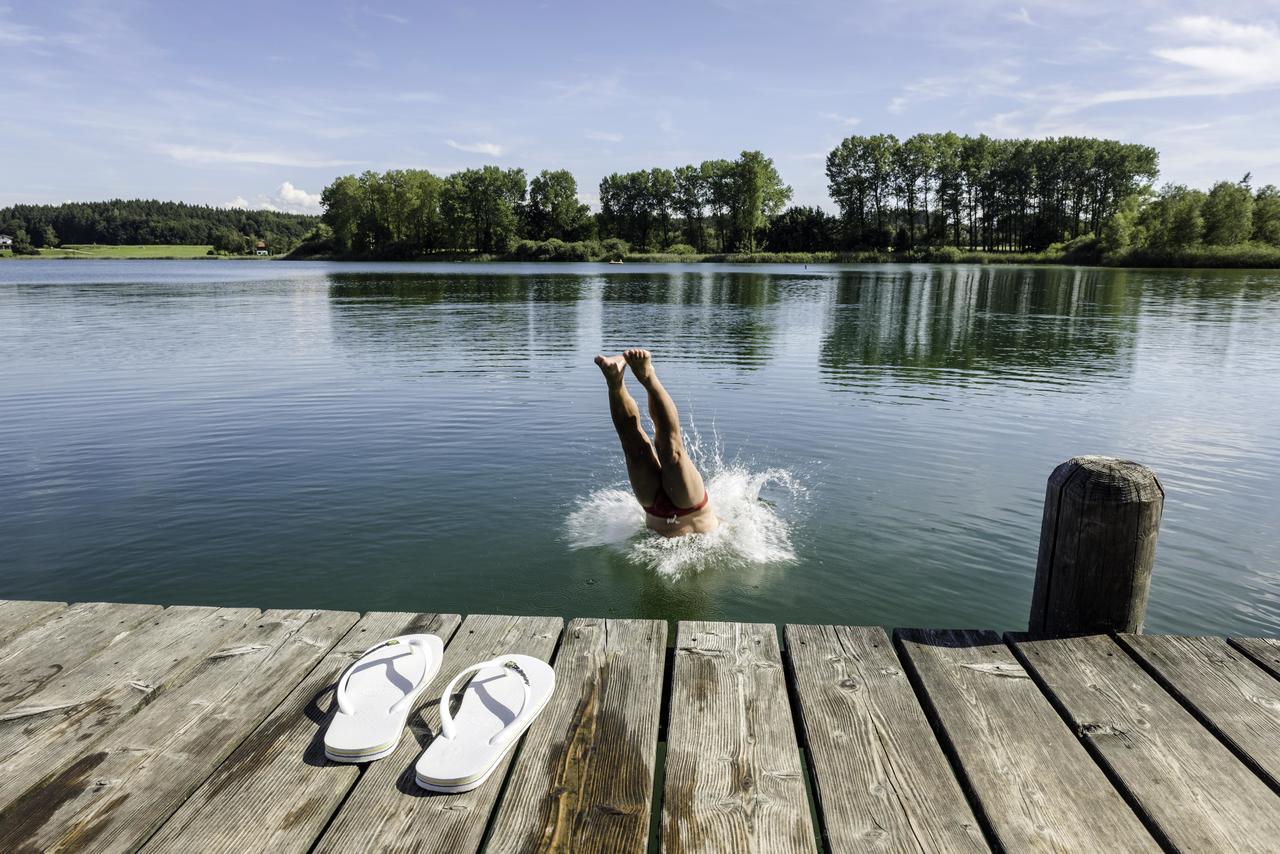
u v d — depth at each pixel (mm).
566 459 7105
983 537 5301
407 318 21172
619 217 97562
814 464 6992
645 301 27375
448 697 2535
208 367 12539
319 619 3240
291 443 7684
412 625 3193
